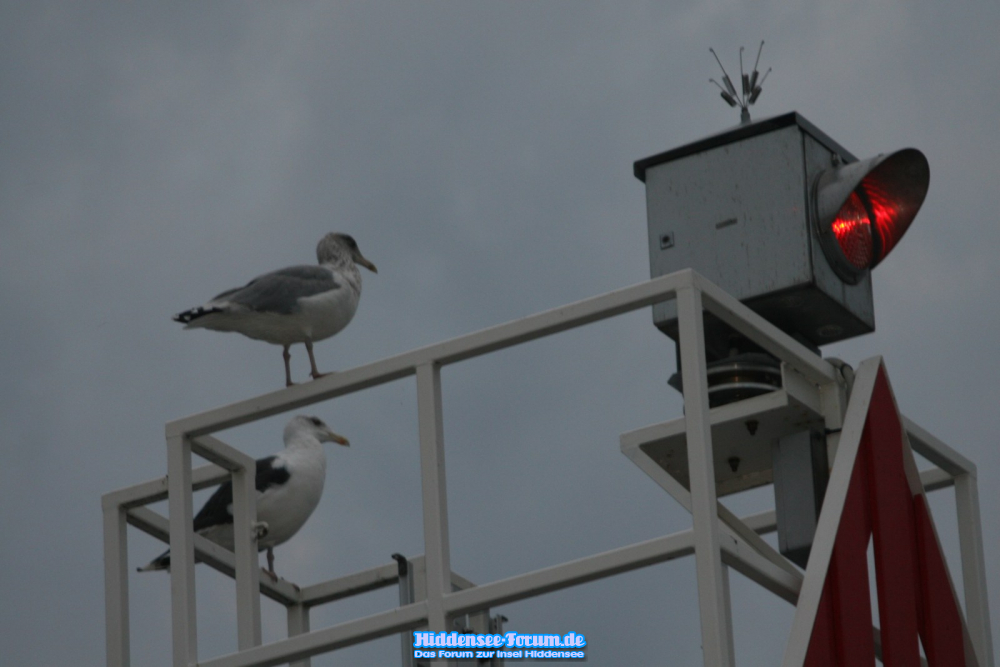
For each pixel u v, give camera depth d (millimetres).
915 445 12070
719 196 11938
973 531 12336
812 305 11719
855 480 10852
